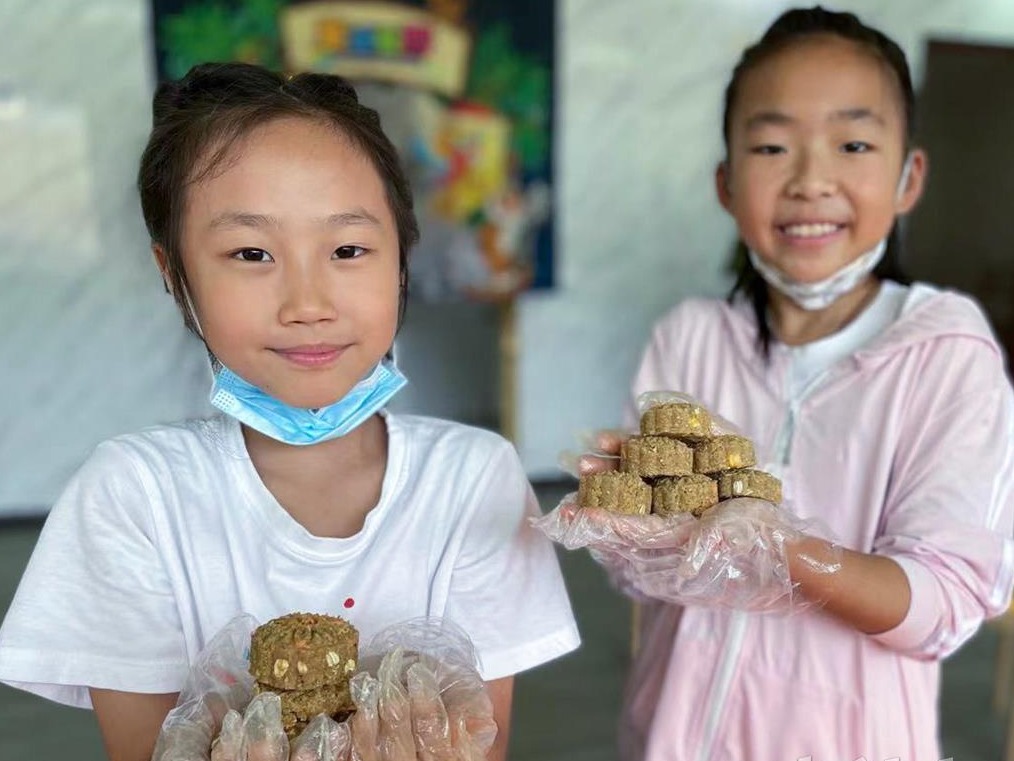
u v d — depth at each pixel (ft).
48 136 11.37
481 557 2.70
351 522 2.69
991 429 3.07
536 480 14.12
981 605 2.94
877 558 2.84
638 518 2.40
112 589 2.44
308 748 1.86
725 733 3.35
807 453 3.41
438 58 12.42
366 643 2.53
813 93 3.25
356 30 12.00
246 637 2.25
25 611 2.40
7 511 12.05
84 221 11.68
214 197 2.22
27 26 11.05
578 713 7.24
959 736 7.04
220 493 2.63
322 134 2.27
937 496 3.02
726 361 3.77
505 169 13.04
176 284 2.44
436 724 1.97
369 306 2.31
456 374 17.08
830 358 3.50
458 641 2.30
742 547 2.35
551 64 12.98
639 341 14.46
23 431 11.96
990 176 18.83
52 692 2.46
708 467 2.56
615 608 9.23
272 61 11.73
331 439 2.68
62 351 11.92
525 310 13.87
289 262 2.21
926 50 14.88
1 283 11.57
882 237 3.40
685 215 14.24
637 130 13.74
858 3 14.05
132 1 11.30
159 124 2.43
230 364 2.34
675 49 13.64
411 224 2.64
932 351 3.23
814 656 3.23
